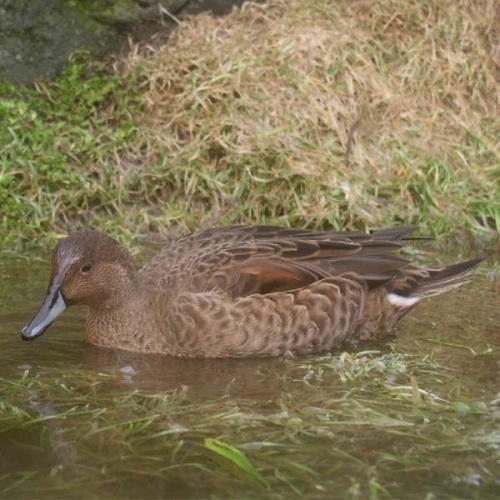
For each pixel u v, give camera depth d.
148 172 17.95
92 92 19.05
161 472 8.51
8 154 17.70
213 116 18.67
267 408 10.04
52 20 19.08
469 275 15.06
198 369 11.37
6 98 18.78
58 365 11.34
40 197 17.20
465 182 18.53
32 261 15.54
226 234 12.97
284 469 8.62
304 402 10.22
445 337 12.56
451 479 8.48
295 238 12.79
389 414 9.92
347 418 9.77
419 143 19.05
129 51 19.83
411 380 10.44
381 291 12.55
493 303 14.02
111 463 8.69
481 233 17.62
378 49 20.20
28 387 10.52
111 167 18.09
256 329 11.77
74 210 17.47
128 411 9.88
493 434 9.43
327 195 17.66
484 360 11.69
